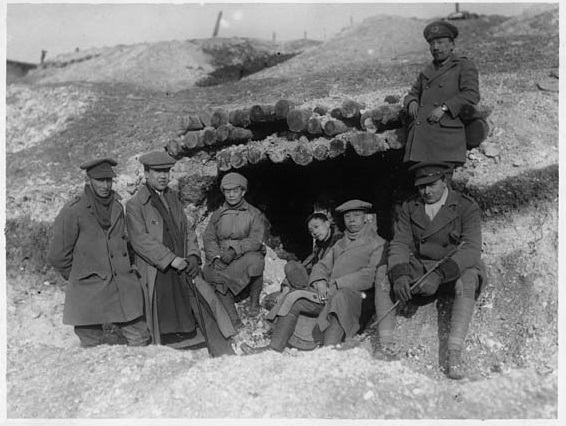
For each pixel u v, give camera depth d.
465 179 6.89
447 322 5.91
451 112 6.10
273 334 6.00
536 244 6.33
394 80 10.49
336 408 4.66
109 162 6.25
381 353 5.56
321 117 7.40
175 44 21.75
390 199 7.90
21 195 9.22
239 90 13.23
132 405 5.06
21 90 15.68
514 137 7.20
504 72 9.32
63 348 6.27
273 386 4.87
